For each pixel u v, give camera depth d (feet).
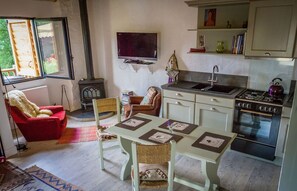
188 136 8.03
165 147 6.48
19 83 15.29
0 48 16.85
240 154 11.42
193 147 7.26
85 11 16.22
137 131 8.48
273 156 10.30
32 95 15.65
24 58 16.92
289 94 10.93
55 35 15.84
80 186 9.27
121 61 16.87
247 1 10.33
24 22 15.87
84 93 17.40
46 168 10.54
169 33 14.15
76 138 13.41
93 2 16.70
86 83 17.11
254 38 10.30
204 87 13.06
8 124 11.41
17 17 14.46
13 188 9.23
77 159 11.25
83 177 9.84
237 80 12.55
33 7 15.10
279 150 10.07
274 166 10.44
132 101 14.87
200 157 6.76
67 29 15.06
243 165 10.54
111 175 9.95
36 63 16.52
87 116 16.44
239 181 9.45
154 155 6.54
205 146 7.32
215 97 11.34
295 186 3.82
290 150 3.72
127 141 9.12
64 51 15.92
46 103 16.57
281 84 11.21
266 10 9.73
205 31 12.72
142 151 6.48
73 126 15.16
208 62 13.25
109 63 17.54
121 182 9.50
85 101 17.51
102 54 17.60
